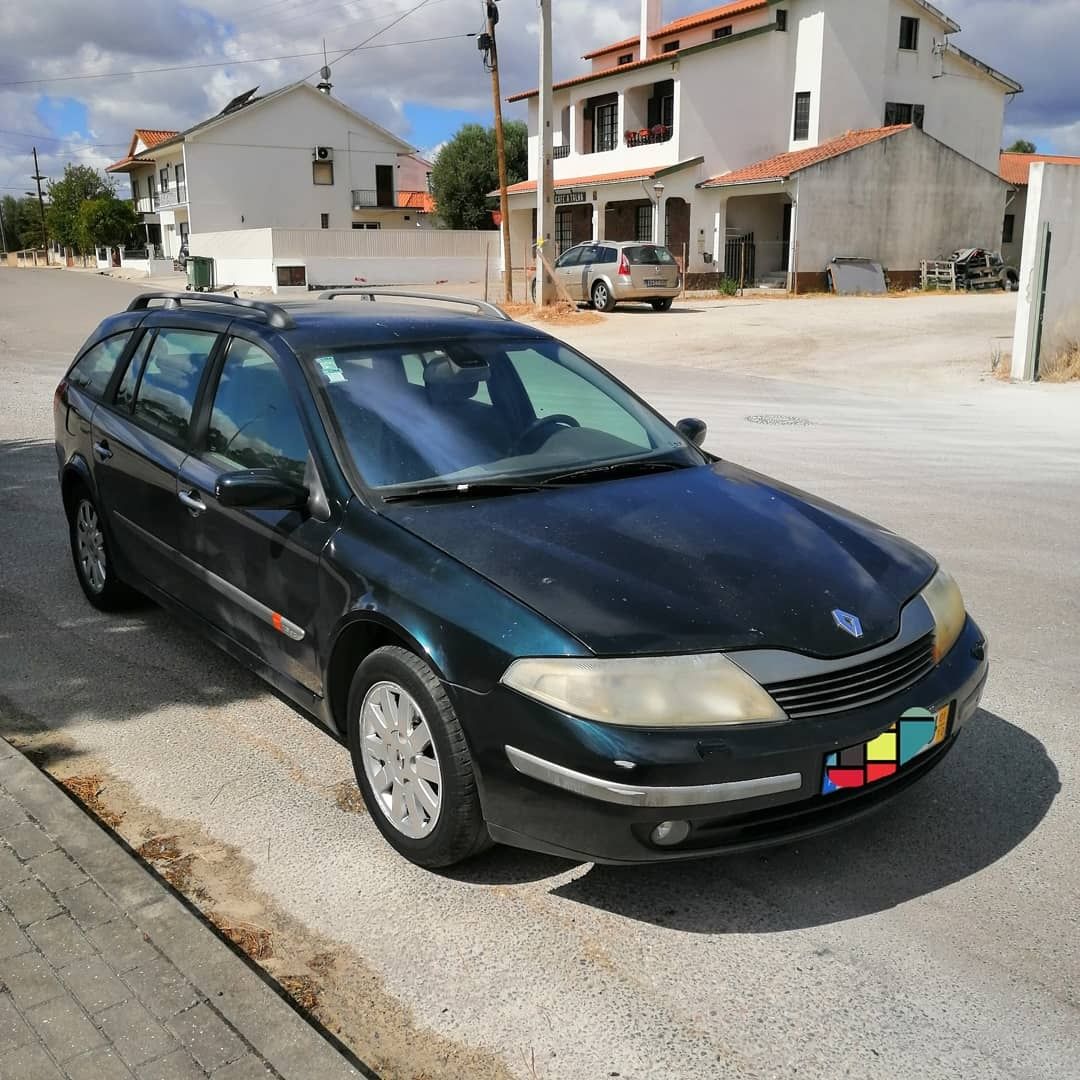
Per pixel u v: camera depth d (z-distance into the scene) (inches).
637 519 137.6
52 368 656.4
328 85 2206.0
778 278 1331.2
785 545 134.6
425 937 117.3
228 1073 92.4
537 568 123.3
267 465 154.7
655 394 564.7
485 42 1097.4
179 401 180.7
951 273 1310.3
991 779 152.7
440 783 121.9
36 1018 98.5
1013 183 1515.7
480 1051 100.5
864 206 1278.3
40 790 138.3
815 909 122.6
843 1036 102.5
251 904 122.6
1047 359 619.2
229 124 2140.7
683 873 129.9
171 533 175.8
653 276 1014.4
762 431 444.8
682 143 1343.5
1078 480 353.1
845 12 1346.0
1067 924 120.0
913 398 556.1
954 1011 106.0
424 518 135.4
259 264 1633.9
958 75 1476.4
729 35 1333.7
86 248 2719.0
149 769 153.9
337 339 161.8
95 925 111.5
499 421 160.2
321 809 143.8
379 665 128.1
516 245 1721.2
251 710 173.6
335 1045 100.4
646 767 107.5
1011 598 232.1
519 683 112.9
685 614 117.0
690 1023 104.3
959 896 125.2
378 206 2333.9
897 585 133.3
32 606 219.8
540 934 118.0
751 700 111.6
